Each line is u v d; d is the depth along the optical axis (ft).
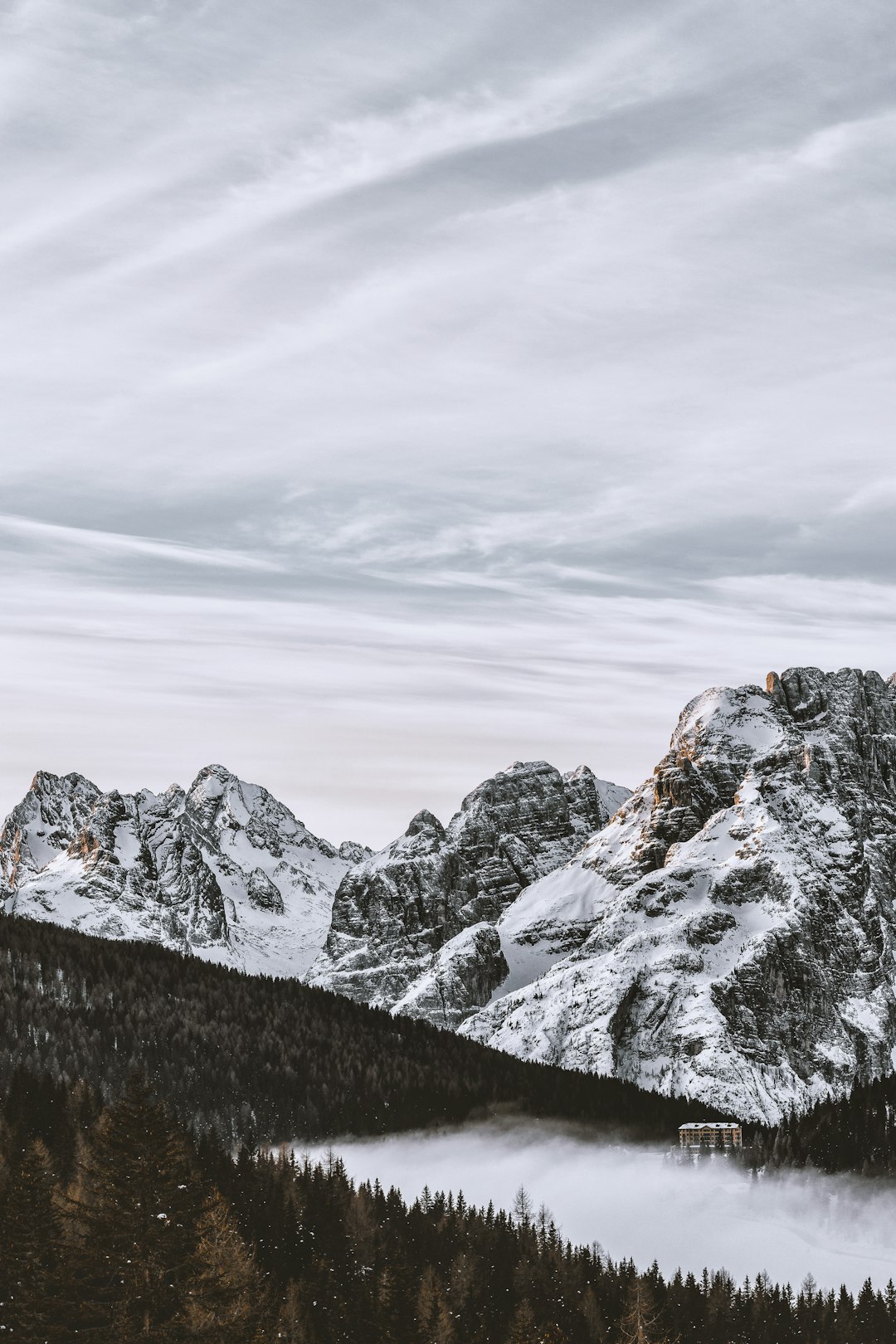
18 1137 571.69
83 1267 302.45
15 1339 292.81
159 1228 304.50
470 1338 499.92
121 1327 293.23
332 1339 457.27
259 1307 375.66
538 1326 507.71
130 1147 313.73
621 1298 593.42
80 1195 350.84
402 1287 475.31
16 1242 329.31
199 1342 296.10
